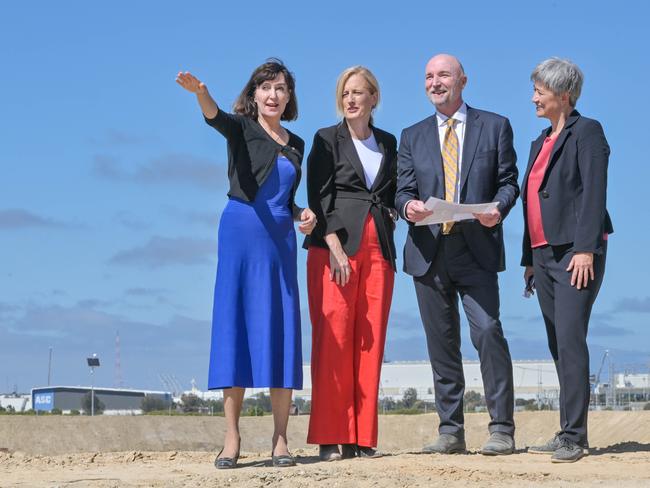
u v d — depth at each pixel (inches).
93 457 316.5
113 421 1245.7
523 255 291.0
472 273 278.8
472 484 219.9
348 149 276.4
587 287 269.3
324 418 270.4
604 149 268.2
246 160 261.1
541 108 278.1
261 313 257.4
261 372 255.4
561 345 270.2
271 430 1133.1
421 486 217.5
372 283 274.8
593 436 622.5
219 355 255.9
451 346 288.0
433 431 1030.4
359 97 274.8
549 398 1683.1
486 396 282.4
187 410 2413.9
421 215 260.4
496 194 281.7
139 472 264.7
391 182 283.4
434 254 281.1
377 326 274.4
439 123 285.6
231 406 261.0
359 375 273.9
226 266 259.3
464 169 279.6
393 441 1016.2
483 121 282.7
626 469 246.4
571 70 272.7
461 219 262.8
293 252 264.4
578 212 271.0
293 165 264.2
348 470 238.8
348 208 274.8
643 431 589.9
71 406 2970.0
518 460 265.3
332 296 272.7
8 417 1210.6
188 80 247.3
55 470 276.7
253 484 219.6
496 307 280.8
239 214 260.2
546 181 274.8
